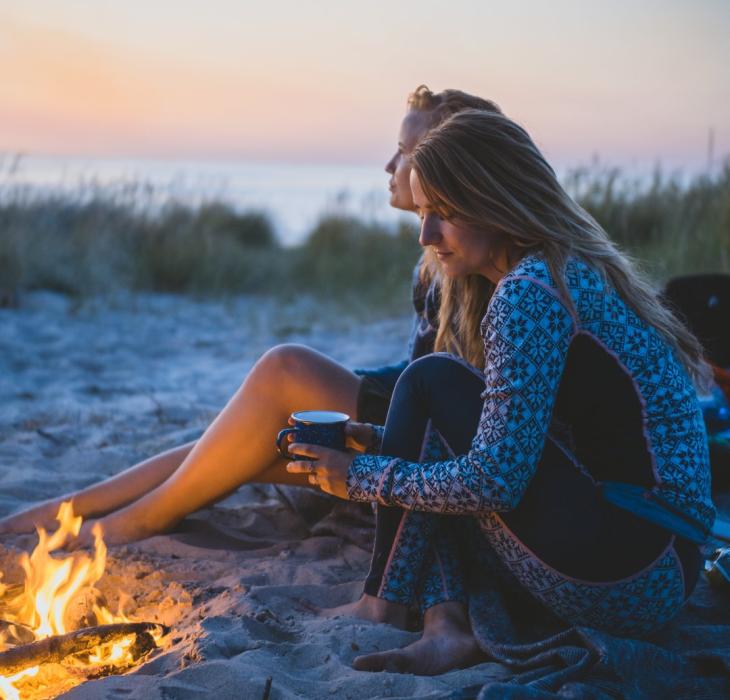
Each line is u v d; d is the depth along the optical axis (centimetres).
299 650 192
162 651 202
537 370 170
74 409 454
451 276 203
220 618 207
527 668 181
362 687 176
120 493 272
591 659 173
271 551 262
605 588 179
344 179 5988
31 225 927
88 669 198
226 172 7088
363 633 197
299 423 196
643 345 179
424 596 204
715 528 261
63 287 849
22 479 328
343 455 192
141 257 970
